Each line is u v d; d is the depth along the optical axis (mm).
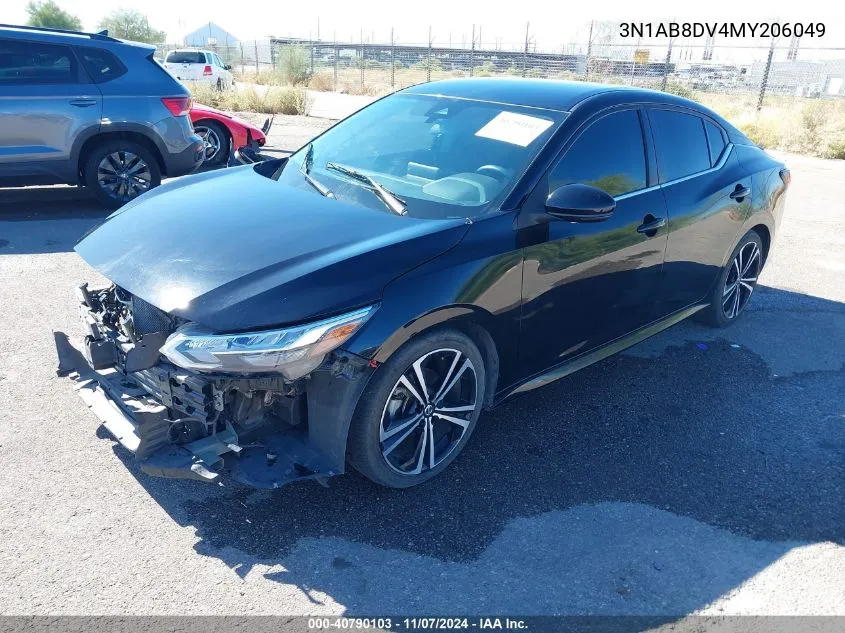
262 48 40500
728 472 3535
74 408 3699
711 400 4270
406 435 3078
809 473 3570
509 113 3852
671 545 2984
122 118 7375
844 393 4457
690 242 4426
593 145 3744
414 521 3021
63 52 7098
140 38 51094
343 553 2814
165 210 3465
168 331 2861
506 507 3154
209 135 10289
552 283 3453
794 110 17875
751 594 2748
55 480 3125
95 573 2635
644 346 5004
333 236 3055
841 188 11305
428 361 3100
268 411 2984
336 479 3264
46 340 4449
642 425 3932
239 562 2734
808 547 3033
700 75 25062
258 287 2715
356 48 37594
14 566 2635
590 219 3254
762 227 5309
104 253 3195
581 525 3070
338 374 2748
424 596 2633
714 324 5312
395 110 4281
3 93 6801
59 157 7180
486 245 3139
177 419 2869
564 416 3979
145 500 3041
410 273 2887
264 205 3428
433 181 3555
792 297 6164
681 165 4395
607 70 25391
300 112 18422
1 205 7703
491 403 3482
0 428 3471
